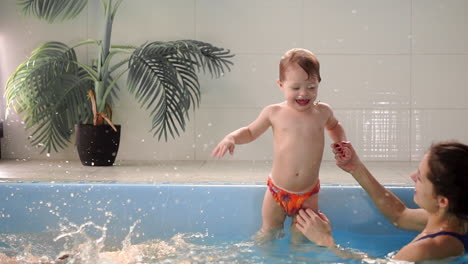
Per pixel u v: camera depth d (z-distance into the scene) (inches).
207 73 162.1
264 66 161.8
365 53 160.7
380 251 73.6
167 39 161.6
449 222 64.8
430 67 160.4
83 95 147.9
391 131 161.6
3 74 163.6
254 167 147.6
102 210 91.2
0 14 162.1
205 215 91.0
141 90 146.6
